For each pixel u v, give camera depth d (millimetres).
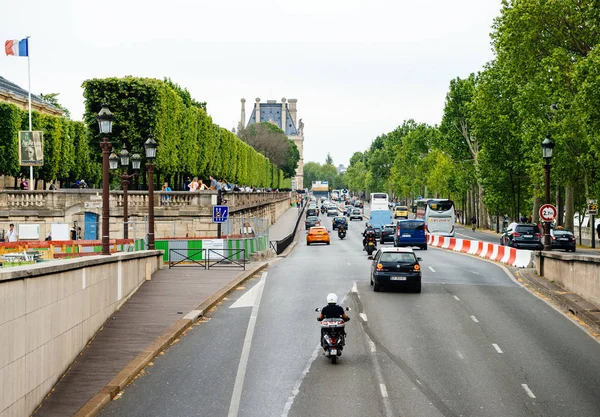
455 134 100688
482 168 82875
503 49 54219
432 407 13383
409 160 151500
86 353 16875
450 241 59656
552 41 50594
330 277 33875
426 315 23125
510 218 95500
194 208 48031
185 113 64750
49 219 46094
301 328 21000
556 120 56750
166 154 58344
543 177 62188
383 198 117500
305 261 44594
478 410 13234
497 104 74812
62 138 74000
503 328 21016
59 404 13016
